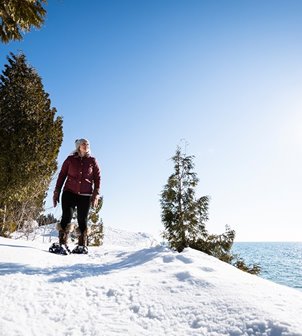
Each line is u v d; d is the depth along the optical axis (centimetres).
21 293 268
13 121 1154
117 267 379
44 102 1255
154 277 295
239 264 861
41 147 1180
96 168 598
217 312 204
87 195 584
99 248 652
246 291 233
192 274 281
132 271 333
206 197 837
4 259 387
